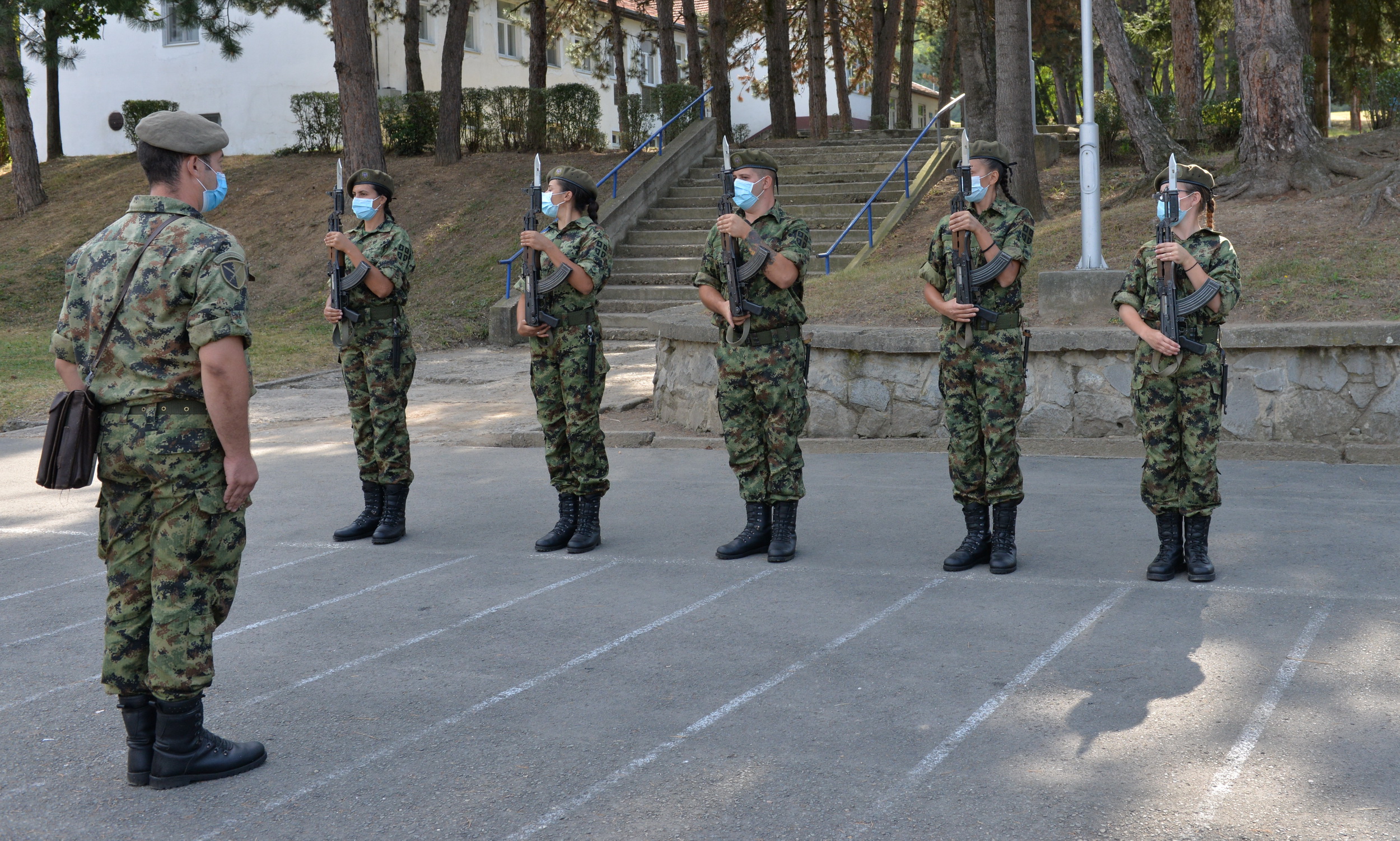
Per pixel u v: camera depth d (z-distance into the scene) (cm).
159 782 349
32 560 643
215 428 338
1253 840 295
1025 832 304
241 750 361
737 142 2642
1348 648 427
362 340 642
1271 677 403
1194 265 496
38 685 442
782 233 571
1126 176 1969
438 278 1920
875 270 1231
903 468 801
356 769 358
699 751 362
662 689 416
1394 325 741
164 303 331
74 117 2967
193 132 343
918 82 6362
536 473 844
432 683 430
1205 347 503
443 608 523
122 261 336
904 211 1833
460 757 364
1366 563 531
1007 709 385
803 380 588
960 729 371
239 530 356
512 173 2230
